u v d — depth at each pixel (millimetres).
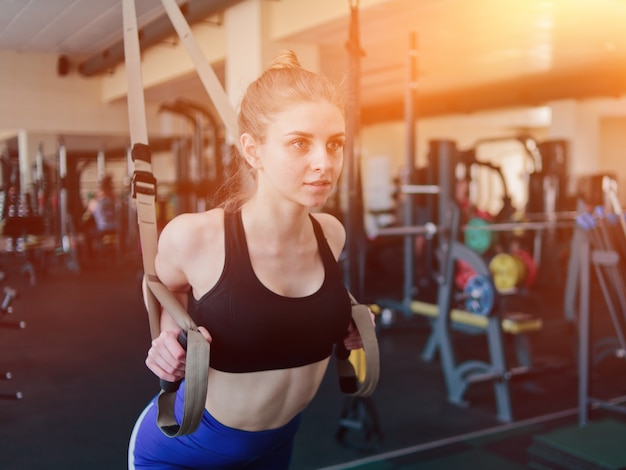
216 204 955
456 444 2561
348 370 948
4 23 4129
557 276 6414
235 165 932
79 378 3438
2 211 4906
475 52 6812
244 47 5352
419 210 5906
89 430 2688
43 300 5750
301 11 4957
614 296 2668
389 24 5148
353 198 2459
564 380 3426
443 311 3152
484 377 2902
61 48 4809
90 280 7012
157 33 5344
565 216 5785
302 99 747
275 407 877
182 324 761
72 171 8031
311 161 751
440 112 10312
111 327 4688
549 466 2191
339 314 869
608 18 5309
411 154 4574
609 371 3543
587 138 10109
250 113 794
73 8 3943
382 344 4234
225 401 858
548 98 8812
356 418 2580
